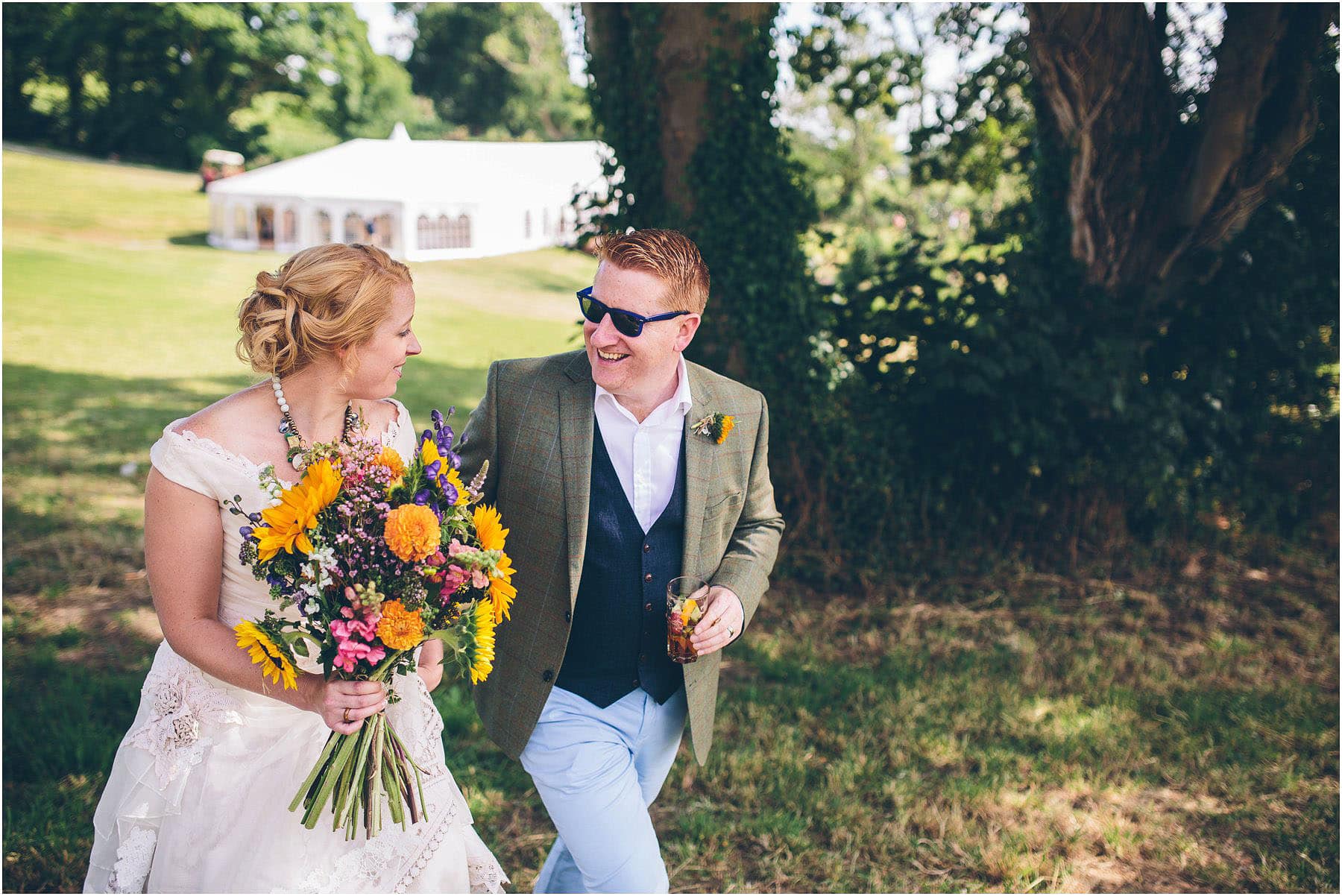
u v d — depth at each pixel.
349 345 1.83
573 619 2.28
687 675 2.31
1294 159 5.88
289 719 2.00
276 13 33.28
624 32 5.16
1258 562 6.09
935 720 4.05
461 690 4.04
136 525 5.85
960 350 5.69
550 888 2.57
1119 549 5.92
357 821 1.97
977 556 5.82
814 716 4.08
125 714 3.71
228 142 32.25
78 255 17.58
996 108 7.09
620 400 2.25
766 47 5.02
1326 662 4.84
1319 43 5.44
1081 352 5.65
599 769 2.26
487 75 41.03
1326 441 6.29
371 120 36.03
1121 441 5.79
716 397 2.37
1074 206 5.90
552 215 18.61
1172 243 5.98
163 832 1.95
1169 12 5.77
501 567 1.91
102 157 31.08
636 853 2.27
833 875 3.06
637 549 2.28
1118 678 4.57
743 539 2.48
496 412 2.29
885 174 15.59
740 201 5.09
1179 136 5.85
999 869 3.12
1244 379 6.15
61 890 2.78
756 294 5.13
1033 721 4.09
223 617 1.92
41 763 3.31
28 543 5.41
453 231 17.77
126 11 30.59
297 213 18.92
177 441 1.79
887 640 4.88
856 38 7.37
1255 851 3.30
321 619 1.75
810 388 5.36
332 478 1.72
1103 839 3.32
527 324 15.33
